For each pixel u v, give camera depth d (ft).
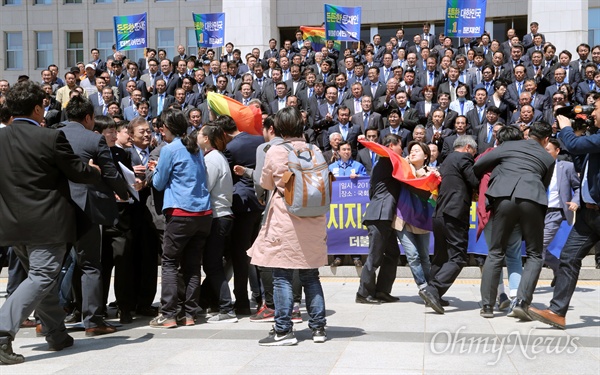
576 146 21.83
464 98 46.65
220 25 63.82
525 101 43.86
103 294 25.09
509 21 78.48
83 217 20.58
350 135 43.16
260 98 52.80
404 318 24.81
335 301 29.32
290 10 81.56
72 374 17.25
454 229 25.89
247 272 26.17
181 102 50.93
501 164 24.54
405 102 46.37
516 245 25.40
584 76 50.57
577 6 67.77
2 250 29.91
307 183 19.77
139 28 62.90
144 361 18.52
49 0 99.60
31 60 100.07
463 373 16.87
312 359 18.39
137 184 23.76
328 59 56.24
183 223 23.31
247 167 25.93
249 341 21.04
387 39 82.23
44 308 19.77
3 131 19.20
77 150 21.38
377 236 28.12
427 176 27.12
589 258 36.99
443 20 79.61
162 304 23.91
